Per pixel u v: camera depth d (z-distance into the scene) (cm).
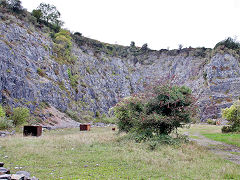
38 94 3634
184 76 9288
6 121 2156
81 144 1227
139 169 738
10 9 5341
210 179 650
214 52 8975
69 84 5072
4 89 2897
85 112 5022
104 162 827
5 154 903
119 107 1805
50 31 6912
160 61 10562
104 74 7844
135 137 1384
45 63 4544
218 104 7119
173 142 1274
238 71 8225
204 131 3241
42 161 808
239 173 717
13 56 3512
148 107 1456
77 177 617
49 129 2661
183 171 725
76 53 7138
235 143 1652
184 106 1412
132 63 10456
